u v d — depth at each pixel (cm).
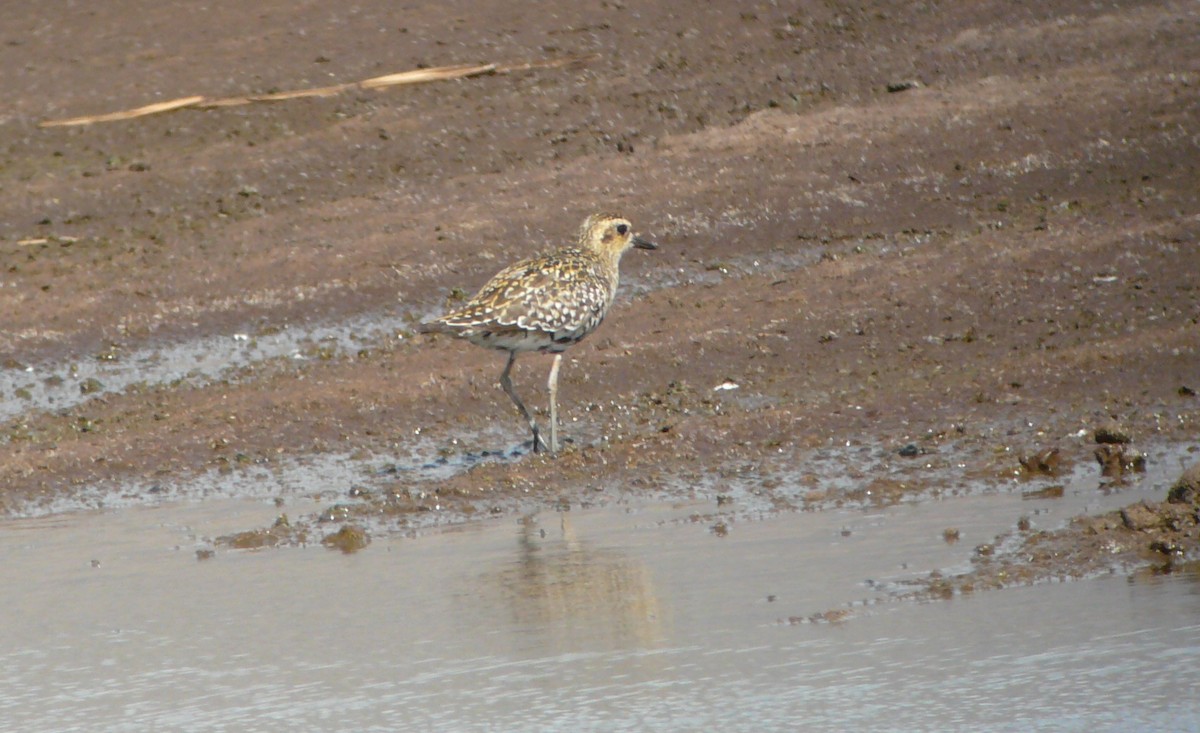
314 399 1564
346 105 2423
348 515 1234
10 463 1426
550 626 945
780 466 1300
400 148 2298
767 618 938
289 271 1959
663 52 2530
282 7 2723
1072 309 1650
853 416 1415
